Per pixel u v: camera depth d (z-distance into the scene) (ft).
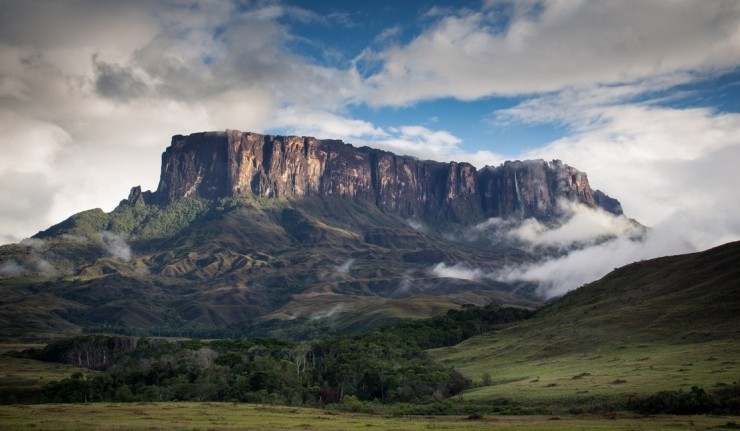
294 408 463.01
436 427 330.95
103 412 393.91
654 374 461.78
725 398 374.84
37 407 434.30
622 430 301.43
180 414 387.34
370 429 317.01
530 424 343.67
